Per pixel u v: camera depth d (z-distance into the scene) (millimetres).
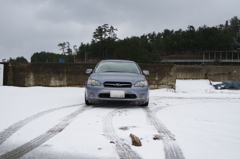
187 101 6266
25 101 5031
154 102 5824
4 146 2029
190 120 3379
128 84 4426
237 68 21141
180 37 157750
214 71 21297
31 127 2727
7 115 3420
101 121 3127
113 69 5312
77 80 10281
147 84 4672
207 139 2344
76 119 3234
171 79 10789
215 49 145375
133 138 2125
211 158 1802
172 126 2920
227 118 3629
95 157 1767
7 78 9922
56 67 10148
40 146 2025
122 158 1755
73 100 5629
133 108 4535
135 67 5574
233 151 1976
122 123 3023
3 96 6008
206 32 154750
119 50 97250
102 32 136375
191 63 142875
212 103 5855
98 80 4469
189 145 2123
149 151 1927
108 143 2115
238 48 146250
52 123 2957
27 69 9938
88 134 2424
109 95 4391
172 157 1804
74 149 1947
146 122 3137
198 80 20281
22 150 1924
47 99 5574
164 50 160500
